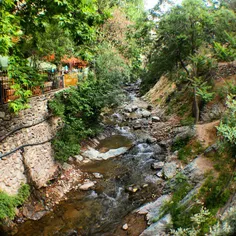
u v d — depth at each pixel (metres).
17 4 7.54
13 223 6.60
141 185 8.56
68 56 12.94
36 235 6.37
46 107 9.28
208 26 11.42
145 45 13.75
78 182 8.91
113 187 8.62
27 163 7.88
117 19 17.75
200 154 8.43
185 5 11.05
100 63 14.02
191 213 5.78
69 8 6.56
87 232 6.51
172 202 6.75
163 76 21.39
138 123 15.32
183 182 7.33
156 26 12.42
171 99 16.75
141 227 6.47
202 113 12.25
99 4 16.33
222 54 11.62
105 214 7.22
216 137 9.47
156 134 13.23
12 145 7.30
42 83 8.58
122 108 18.38
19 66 6.73
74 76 12.34
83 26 7.20
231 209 4.33
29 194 7.52
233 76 12.70
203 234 4.78
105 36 17.30
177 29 11.49
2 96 6.98
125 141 12.63
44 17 7.10
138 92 24.92
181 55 12.71
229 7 13.43
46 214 7.22
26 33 7.52
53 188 8.31
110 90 13.27
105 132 13.57
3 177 6.86
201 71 13.30
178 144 10.68
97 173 9.47
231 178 6.04
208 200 5.87
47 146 9.12
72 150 10.17
